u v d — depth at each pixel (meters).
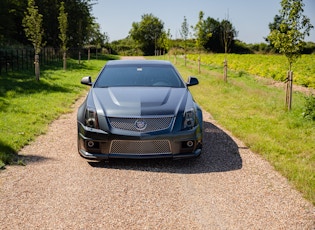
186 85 5.73
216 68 26.73
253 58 37.56
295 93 12.95
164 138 4.42
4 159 4.65
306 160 4.80
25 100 9.10
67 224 3.06
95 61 33.28
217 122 7.39
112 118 4.49
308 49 62.34
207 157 5.04
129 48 80.00
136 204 3.48
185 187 3.93
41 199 3.58
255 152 5.26
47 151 5.25
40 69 19.08
